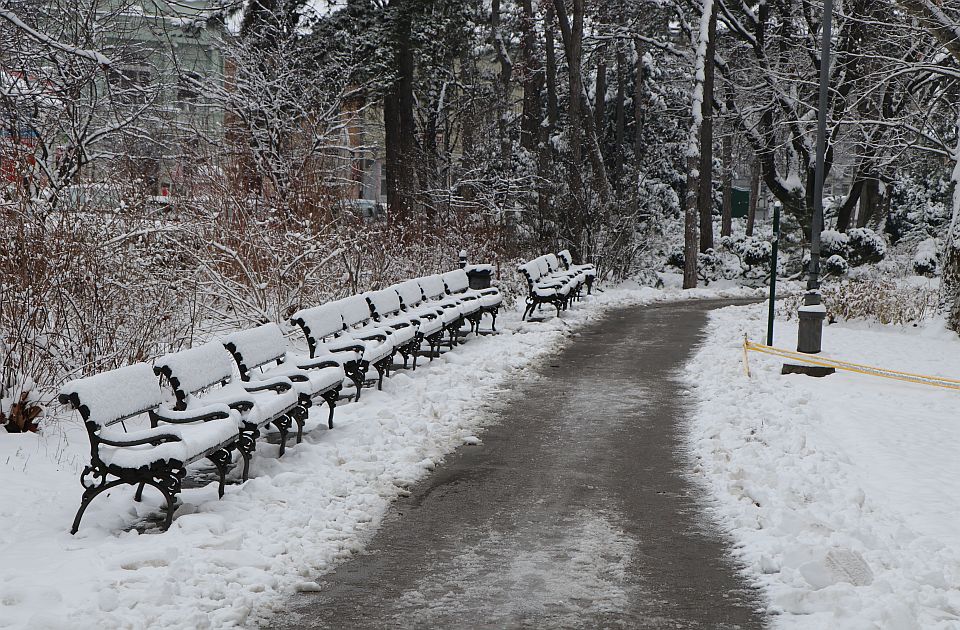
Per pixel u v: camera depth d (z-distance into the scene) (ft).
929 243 111.24
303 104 66.59
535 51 123.34
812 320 44.68
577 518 22.11
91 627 15.10
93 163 48.16
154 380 23.17
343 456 26.37
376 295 40.34
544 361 45.55
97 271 31.81
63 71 44.96
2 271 29.27
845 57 90.79
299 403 27.20
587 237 100.73
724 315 68.69
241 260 42.70
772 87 103.30
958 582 17.48
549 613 16.69
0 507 20.77
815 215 46.21
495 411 34.06
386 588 17.83
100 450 20.51
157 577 17.31
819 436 28.66
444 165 99.96
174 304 38.34
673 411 34.42
